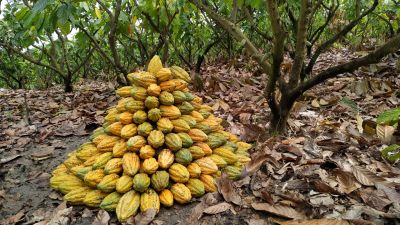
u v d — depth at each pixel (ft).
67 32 8.87
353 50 16.90
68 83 14.46
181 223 4.87
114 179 5.27
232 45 18.65
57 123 9.64
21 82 19.51
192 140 5.72
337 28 18.51
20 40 14.21
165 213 5.08
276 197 5.25
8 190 6.14
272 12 6.29
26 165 7.13
